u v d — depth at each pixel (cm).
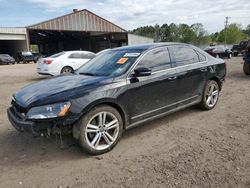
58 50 5934
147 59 459
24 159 385
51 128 358
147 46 485
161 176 323
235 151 382
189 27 10581
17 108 395
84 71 489
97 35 5225
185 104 527
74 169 351
